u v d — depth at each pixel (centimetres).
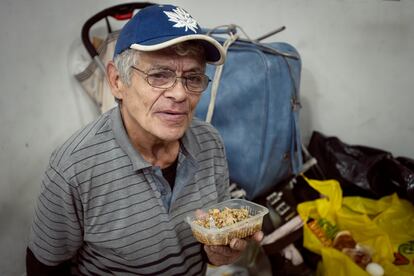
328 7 163
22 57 122
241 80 121
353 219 146
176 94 67
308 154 160
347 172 163
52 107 135
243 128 124
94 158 74
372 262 135
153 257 84
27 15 121
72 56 138
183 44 65
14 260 133
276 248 142
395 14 164
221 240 74
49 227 79
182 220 85
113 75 75
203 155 89
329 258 133
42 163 136
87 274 93
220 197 99
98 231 79
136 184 78
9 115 121
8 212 127
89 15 140
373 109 181
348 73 175
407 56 171
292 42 168
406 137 184
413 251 139
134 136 78
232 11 160
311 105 179
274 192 146
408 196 148
